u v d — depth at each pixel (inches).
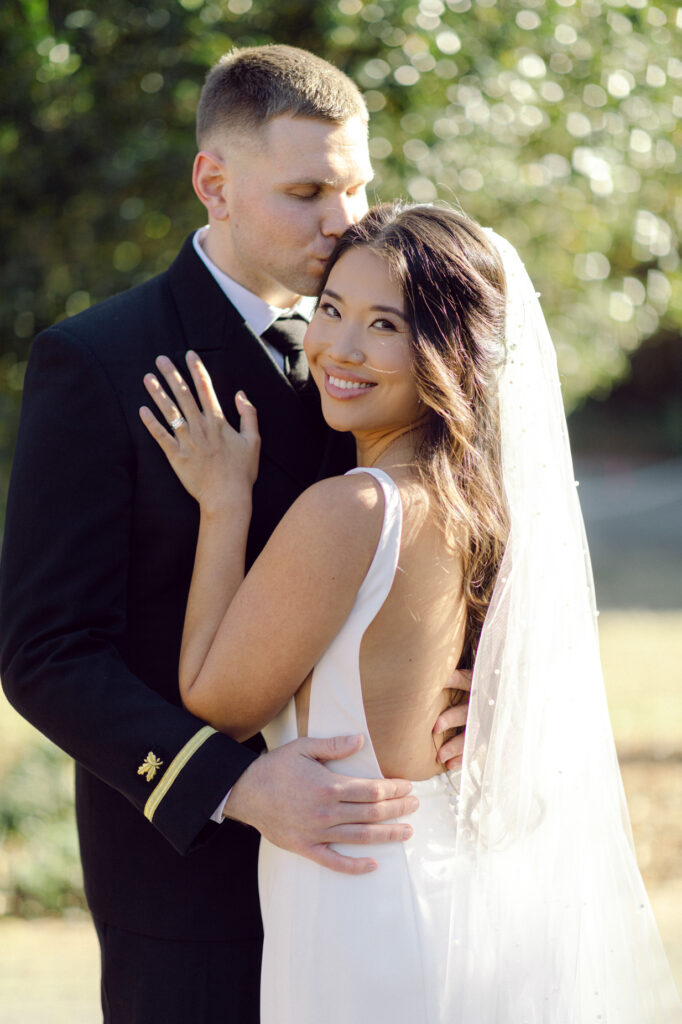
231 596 74.9
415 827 71.6
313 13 159.0
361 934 68.5
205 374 79.0
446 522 70.4
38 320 182.7
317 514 68.1
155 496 77.5
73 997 155.1
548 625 74.1
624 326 208.5
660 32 175.2
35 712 74.0
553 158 176.9
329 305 73.0
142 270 178.9
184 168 162.7
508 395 74.9
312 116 77.7
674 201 195.6
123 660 77.9
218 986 79.7
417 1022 67.9
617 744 274.2
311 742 70.2
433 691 72.0
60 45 154.8
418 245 71.2
